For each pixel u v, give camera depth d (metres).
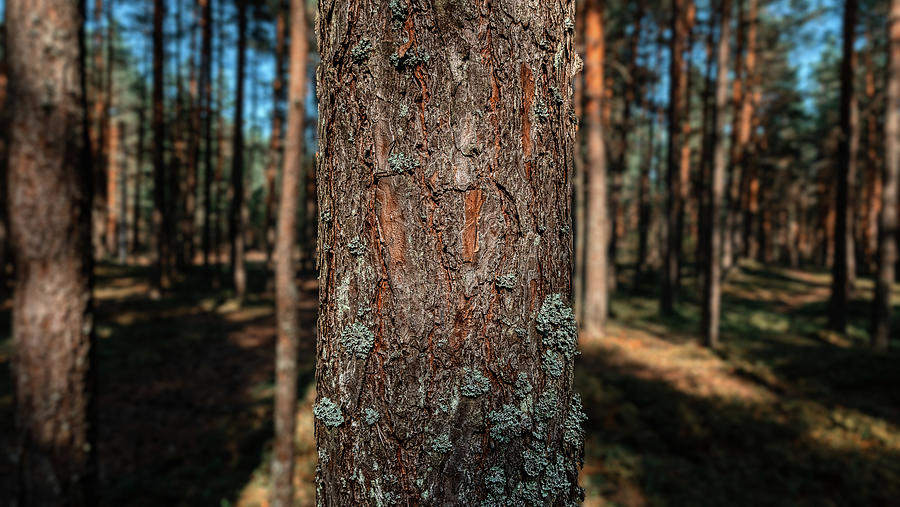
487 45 1.08
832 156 28.88
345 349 1.14
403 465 1.09
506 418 1.10
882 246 12.47
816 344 12.98
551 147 1.17
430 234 1.07
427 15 1.05
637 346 12.58
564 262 1.21
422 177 1.07
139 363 10.31
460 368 1.08
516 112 1.11
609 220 21.89
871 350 11.65
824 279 26.33
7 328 11.92
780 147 29.70
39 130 3.27
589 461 6.55
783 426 7.39
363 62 1.09
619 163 21.31
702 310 12.91
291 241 5.45
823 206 32.84
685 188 23.89
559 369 1.18
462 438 1.08
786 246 40.41
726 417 7.68
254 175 43.59
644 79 22.69
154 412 7.97
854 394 9.05
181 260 24.52
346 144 1.13
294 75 5.80
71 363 3.43
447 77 1.06
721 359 11.38
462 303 1.08
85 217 3.52
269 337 13.09
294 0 5.77
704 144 20.91
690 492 5.87
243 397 8.77
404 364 1.08
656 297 21.70
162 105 17.66
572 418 1.22
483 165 1.08
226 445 6.84
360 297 1.12
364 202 1.11
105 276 22.08
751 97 24.03
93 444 3.61
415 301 1.08
